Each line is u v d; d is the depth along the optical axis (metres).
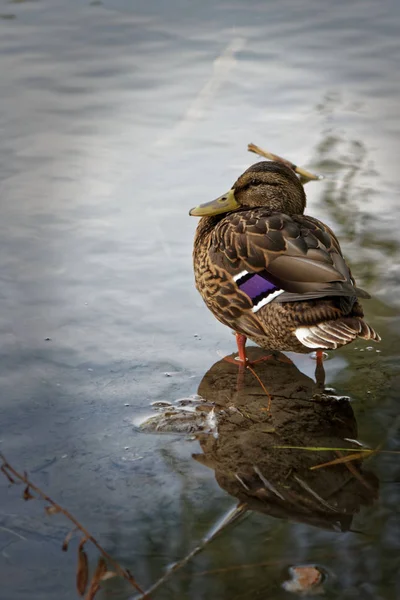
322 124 12.58
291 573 5.38
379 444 6.77
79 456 6.61
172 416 7.13
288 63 14.52
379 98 13.34
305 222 8.12
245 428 7.03
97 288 9.09
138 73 14.15
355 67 14.36
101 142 12.04
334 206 10.51
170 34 15.62
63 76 14.03
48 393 7.43
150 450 6.71
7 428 6.91
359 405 7.34
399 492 6.17
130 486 6.27
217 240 8.26
